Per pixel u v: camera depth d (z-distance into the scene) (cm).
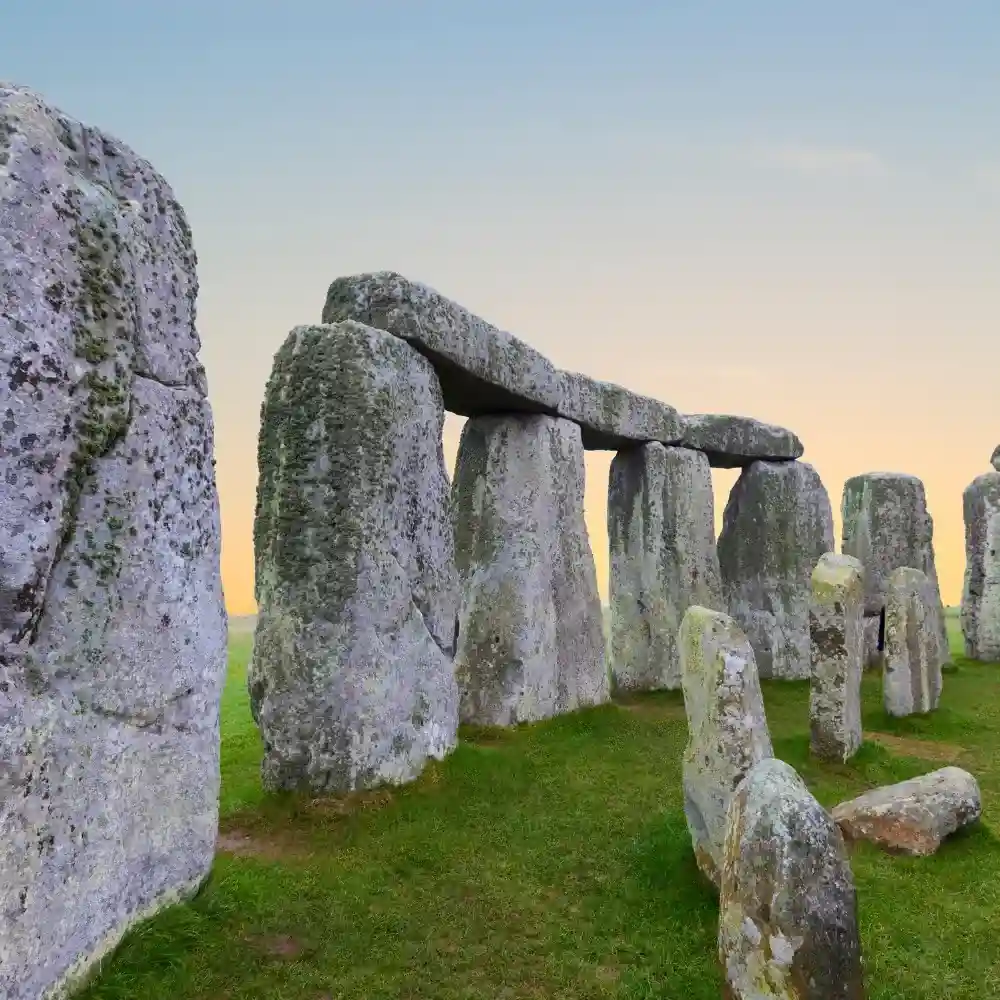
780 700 1235
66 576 359
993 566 1619
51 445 346
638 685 1298
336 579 673
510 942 461
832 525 1506
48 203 348
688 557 1334
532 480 1029
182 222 444
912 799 616
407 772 707
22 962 325
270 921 451
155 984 373
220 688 460
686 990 414
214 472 462
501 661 978
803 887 304
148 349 407
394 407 716
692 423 1407
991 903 520
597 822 635
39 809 338
